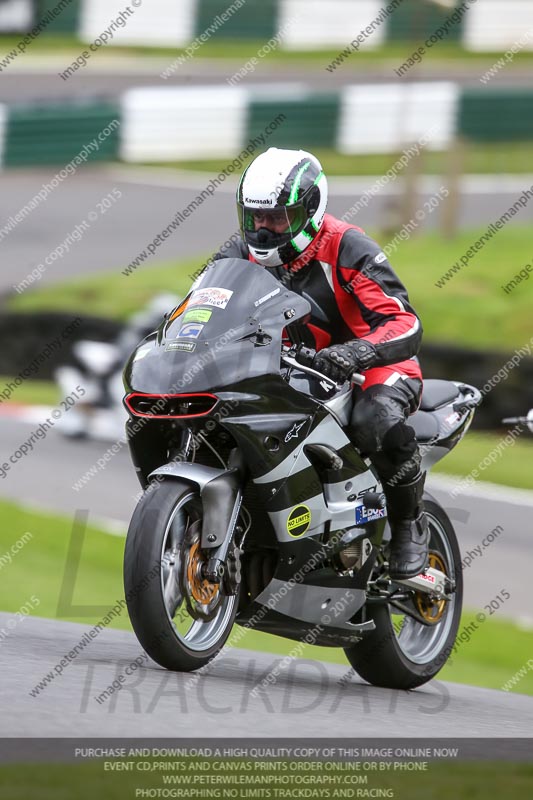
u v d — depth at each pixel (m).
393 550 16.95
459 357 49.62
